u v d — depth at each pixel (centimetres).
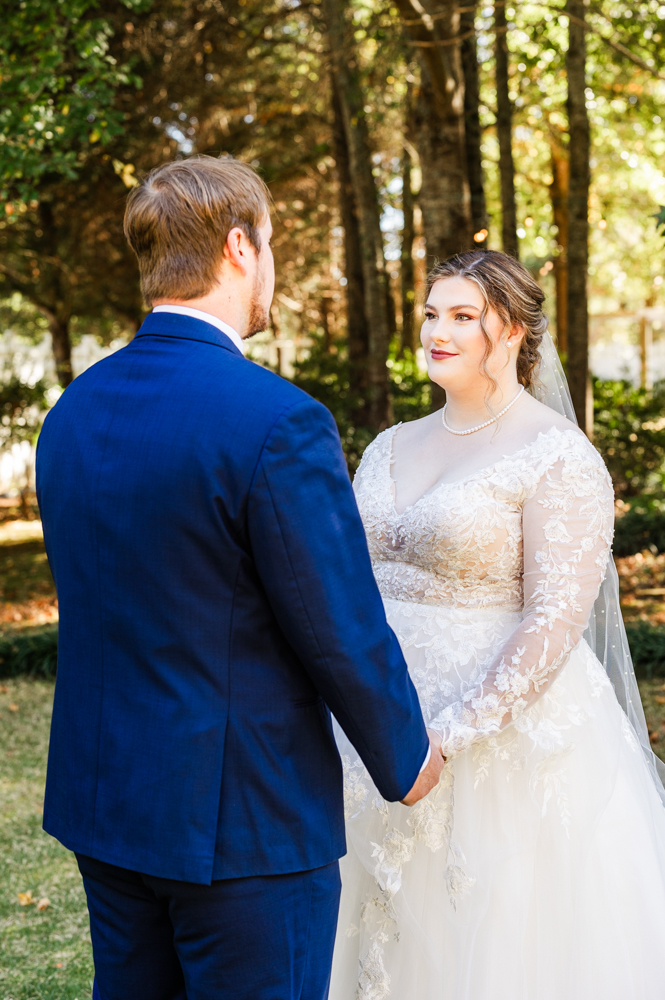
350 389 1051
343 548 130
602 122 1155
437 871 181
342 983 193
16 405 1134
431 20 530
